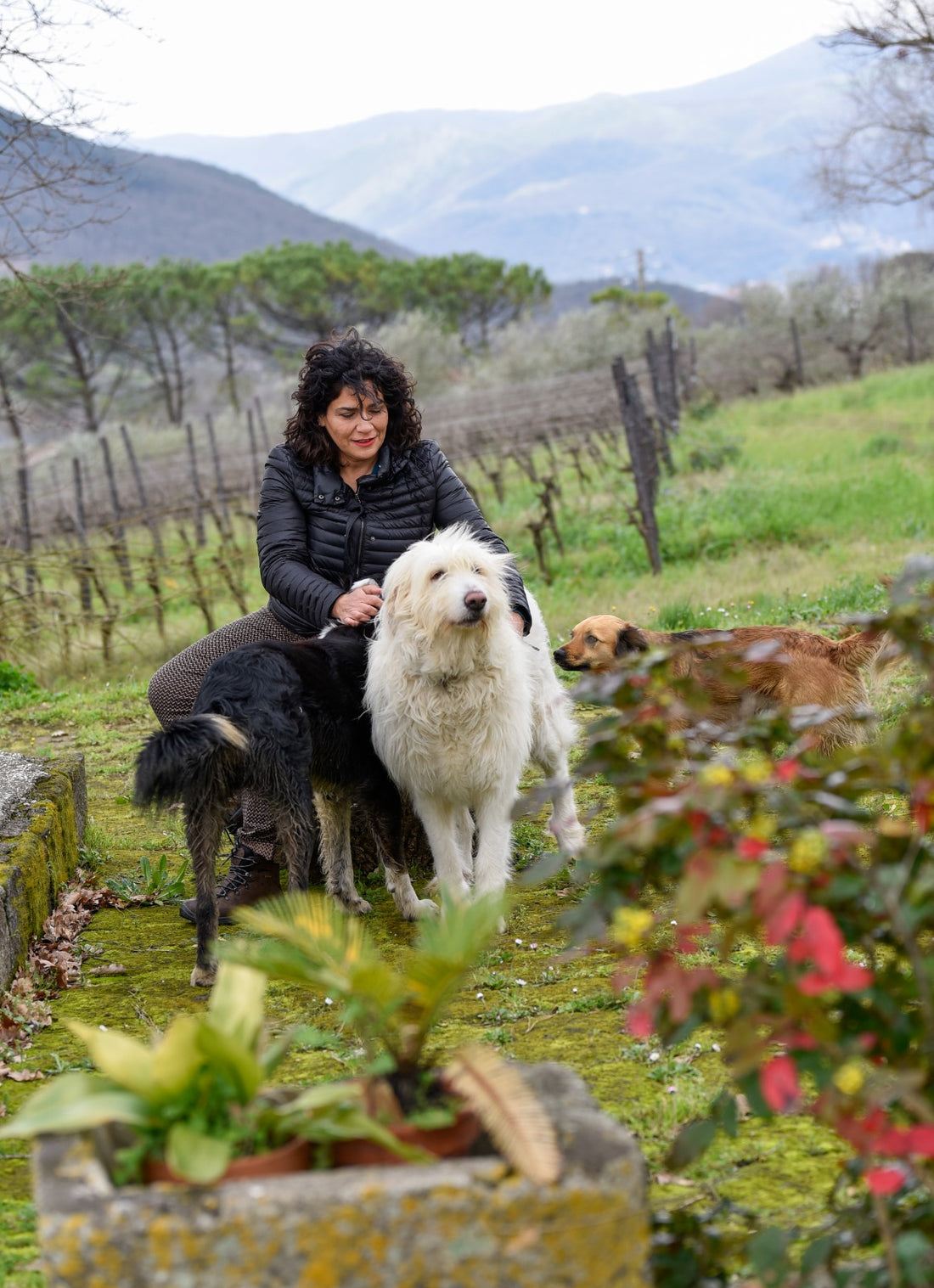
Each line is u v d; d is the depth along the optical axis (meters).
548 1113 2.02
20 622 11.80
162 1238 1.78
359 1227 1.80
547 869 2.24
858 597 9.88
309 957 2.27
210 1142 1.89
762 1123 3.05
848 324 38.50
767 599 10.34
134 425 46.03
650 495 12.73
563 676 7.91
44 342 39.28
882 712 6.34
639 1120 3.10
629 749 2.40
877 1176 1.92
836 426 24.25
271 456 5.39
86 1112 1.92
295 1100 2.24
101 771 7.81
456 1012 3.93
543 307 58.81
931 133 21.20
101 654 11.89
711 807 2.02
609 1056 3.53
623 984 2.42
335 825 5.07
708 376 36.84
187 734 4.11
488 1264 1.81
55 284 11.02
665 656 2.34
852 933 2.18
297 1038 2.53
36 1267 2.64
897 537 12.93
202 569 14.59
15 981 4.23
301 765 4.40
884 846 2.18
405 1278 1.81
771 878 1.93
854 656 6.07
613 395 32.41
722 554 13.50
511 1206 1.81
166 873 5.71
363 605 4.95
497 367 49.38
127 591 13.74
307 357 5.23
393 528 5.33
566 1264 1.83
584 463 25.19
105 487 26.58
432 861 5.54
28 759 5.99
